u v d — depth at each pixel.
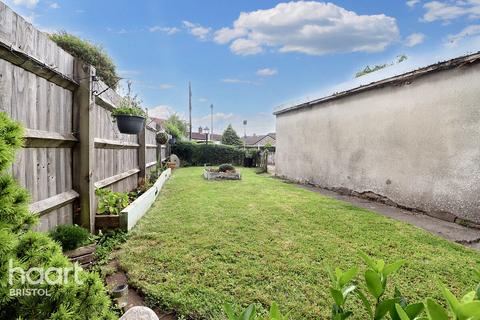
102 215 3.48
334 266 2.71
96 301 1.11
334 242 3.38
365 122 6.71
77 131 3.10
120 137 5.09
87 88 3.11
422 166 5.25
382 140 6.21
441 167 4.90
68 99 2.96
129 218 3.60
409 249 3.22
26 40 2.11
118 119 4.08
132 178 6.20
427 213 5.11
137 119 4.16
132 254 2.89
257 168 16.02
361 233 3.76
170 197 6.13
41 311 0.99
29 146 2.28
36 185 2.38
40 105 2.41
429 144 5.13
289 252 3.02
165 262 2.71
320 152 8.53
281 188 7.85
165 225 3.91
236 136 33.16
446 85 4.85
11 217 1.14
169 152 15.77
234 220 4.25
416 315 0.77
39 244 1.16
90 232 3.18
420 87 5.32
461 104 4.60
